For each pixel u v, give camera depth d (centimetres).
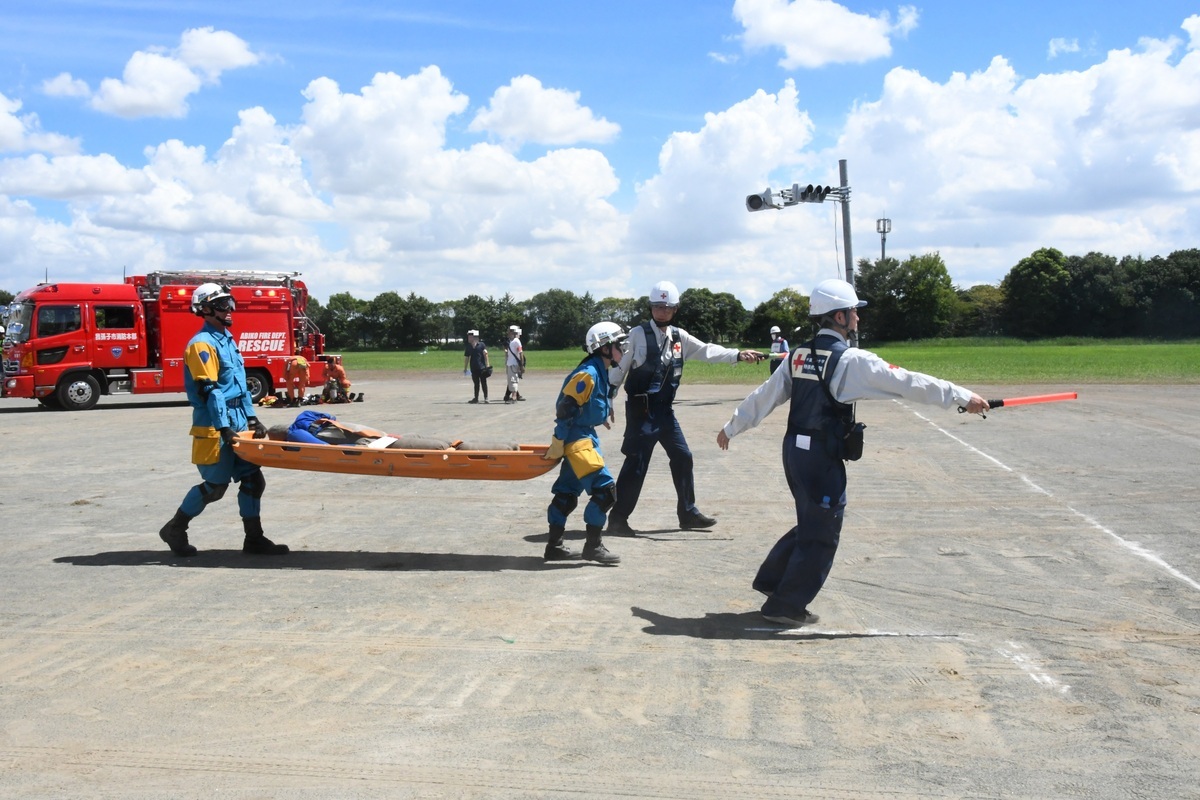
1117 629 543
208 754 384
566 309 13638
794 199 2355
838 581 654
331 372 2612
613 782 356
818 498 543
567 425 696
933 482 1067
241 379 759
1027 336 10575
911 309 10700
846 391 532
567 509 719
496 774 364
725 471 1180
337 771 367
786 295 10944
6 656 507
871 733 400
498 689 452
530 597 620
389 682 464
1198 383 2753
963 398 525
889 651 507
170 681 467
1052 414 1845
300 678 470
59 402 2472
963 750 383
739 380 3244
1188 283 10125
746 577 672
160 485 1134
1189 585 636
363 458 712
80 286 2477
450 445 771
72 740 399
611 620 566
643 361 799
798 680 463
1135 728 404
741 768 367
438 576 679
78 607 602
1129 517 864
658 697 441
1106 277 10212
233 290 2619
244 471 745
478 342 2447
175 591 640
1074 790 348
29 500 1025
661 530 839
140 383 2544
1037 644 517
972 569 684
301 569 703
